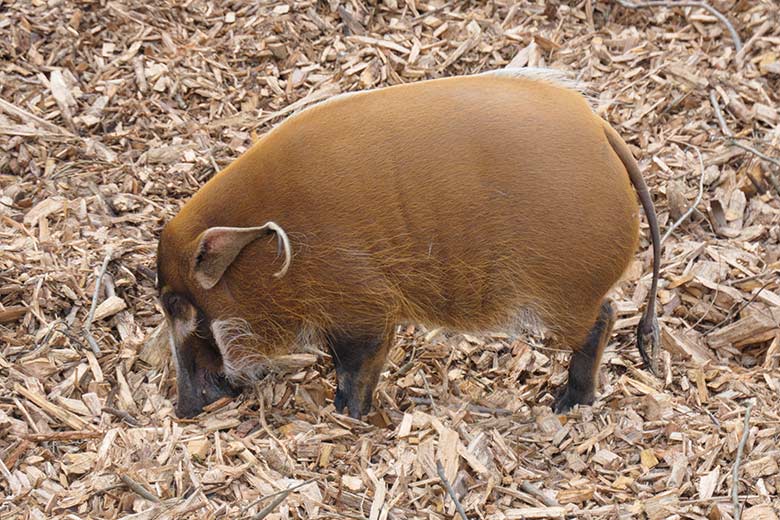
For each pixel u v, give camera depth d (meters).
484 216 6.89
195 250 7.07
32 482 6.85
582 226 6.94
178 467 6.93
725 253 9.42
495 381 8.34
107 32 11.38
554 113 6.97
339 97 7.19
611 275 7.18
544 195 6.87
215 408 7.68
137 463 6.93
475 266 7.02
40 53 11.05
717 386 8.16
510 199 6.87
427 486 6.86
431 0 12.18
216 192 7.14
